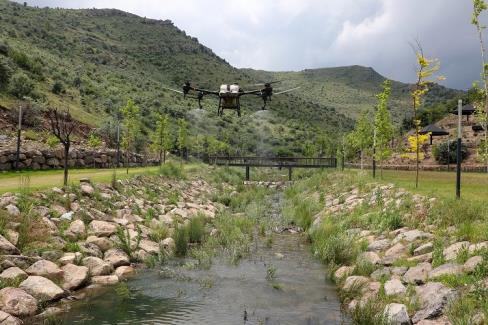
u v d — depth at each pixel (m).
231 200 33.19
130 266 14.54
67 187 19.22
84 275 12.57
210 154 86.81
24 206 15.67
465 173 43.88
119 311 10.70
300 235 21.05
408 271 11.65
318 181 41.34
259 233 21.36
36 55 91.50
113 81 114.06
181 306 11.17
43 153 31.61
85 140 51.38
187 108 115.12
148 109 93.06
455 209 15.21
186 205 26.45
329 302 11.49
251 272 14.38
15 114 45.06
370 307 10.01
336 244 15.75
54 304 10.98
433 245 12.96
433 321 8.76
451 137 77.12
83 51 155.88
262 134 116.06
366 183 29.22
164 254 16.11
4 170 27.80
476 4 19.62
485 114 21.03
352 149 69.81
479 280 9.61
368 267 12.97
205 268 14.79
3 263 11.79
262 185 50.56
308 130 132.50
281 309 11.00
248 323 10.05
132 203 21.88
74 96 74.00
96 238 15.41
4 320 9.34
